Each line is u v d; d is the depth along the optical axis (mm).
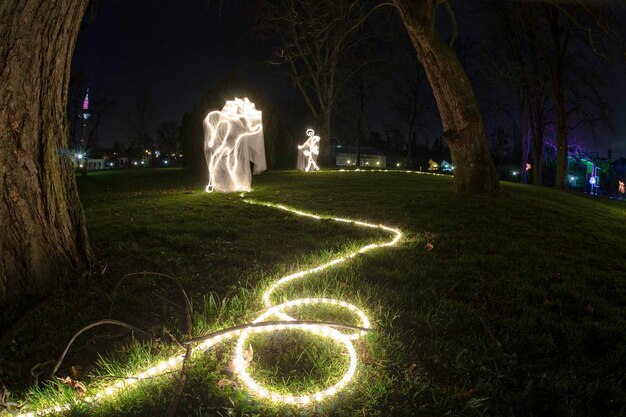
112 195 15398
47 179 4922
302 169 25250
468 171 13461
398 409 3020
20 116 4578
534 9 27422
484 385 3266
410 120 43281
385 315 4250
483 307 4590
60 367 3561
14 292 4633
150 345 3719
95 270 5410
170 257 6082
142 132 52906
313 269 5609
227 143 14273
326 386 3268
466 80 13070
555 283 5395
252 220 8906
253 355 3621
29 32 4473
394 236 7789
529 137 35906
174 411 2881
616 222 12594
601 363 3627
